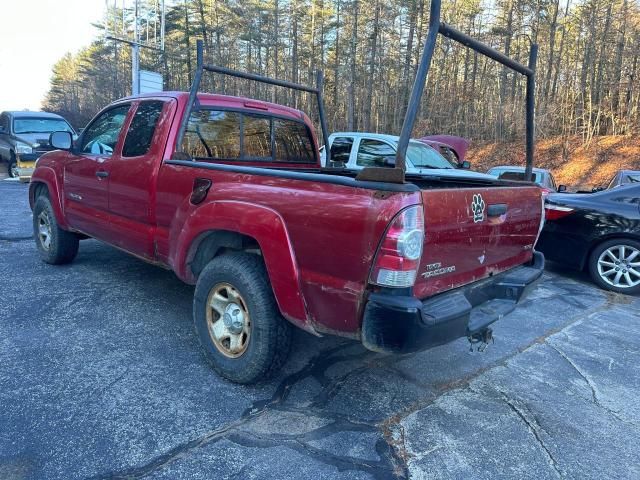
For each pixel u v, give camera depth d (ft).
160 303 14.69
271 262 9.00
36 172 17.65
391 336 7.66
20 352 11.10
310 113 146.00
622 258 19.15
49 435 8.15
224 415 9.08
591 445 8.84
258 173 9.47
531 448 8.65
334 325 8.46
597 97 104.99
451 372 11.51
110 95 206.18
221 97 13.52
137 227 12.77
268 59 161.38
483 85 120.78
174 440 8.23
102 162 13.96
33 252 19.86
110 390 9.69
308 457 7.98
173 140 11.96
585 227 19.81
